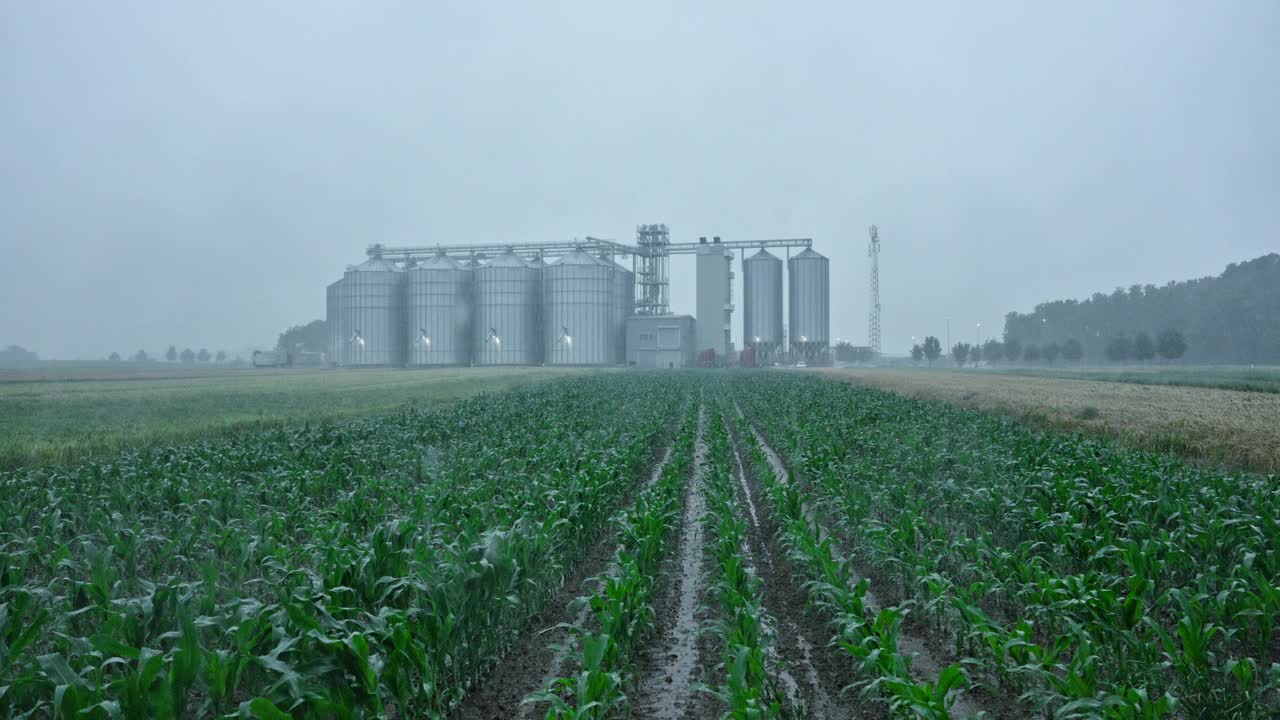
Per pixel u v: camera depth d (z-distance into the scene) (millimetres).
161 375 111125
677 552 14781
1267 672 8617
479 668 9570
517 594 10625
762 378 77562
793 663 9734
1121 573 10938
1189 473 16109
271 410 41938
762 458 21406
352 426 29203
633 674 9359
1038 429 28906
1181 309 195250
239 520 13977
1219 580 10094
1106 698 6957
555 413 34500
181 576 12102
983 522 14594
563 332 131125
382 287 134625
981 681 9070
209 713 8008
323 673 6992
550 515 12773
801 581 12383
